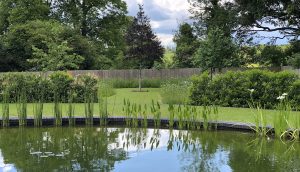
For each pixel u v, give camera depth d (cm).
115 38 4016
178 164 603
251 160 635
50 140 798
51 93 1447
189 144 770
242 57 2714
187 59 3216
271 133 861
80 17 3769
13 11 3606
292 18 2478
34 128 953
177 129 952
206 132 911
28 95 1430
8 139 807
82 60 2728
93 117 1008
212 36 2162
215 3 2850
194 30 3017
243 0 2528
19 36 2977
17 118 984
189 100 1402
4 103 969
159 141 799
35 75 1461
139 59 2539
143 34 2522
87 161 613
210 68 2198
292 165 605
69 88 1441
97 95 1448
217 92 1372
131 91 2322
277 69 2614
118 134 878
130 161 617
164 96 1561
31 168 568
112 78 2873
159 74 3050
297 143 784
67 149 705
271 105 1291
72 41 2908
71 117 991
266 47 2695
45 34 2853
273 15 2569
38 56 2616
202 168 579
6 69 2961
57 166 580
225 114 1123
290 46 2681
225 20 2641
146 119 971
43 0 3781
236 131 916
